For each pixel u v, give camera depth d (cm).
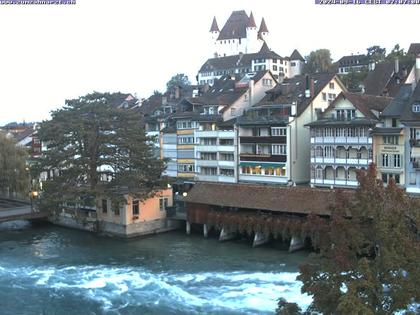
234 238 5541
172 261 4703
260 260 4644
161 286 3938
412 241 1928
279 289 3809
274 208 5119
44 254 5075
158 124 9125
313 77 7894
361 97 6738
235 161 7700
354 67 12375
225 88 9256
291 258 4675
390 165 6119
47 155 5966
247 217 5231
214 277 4169
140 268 4494
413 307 2361
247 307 3475
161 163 6159
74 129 5809
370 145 6216
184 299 3672
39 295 3819
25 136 12338
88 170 5966
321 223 2172
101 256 4966
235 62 16025
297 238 4916
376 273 1905
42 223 6750
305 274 2091
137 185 5881
